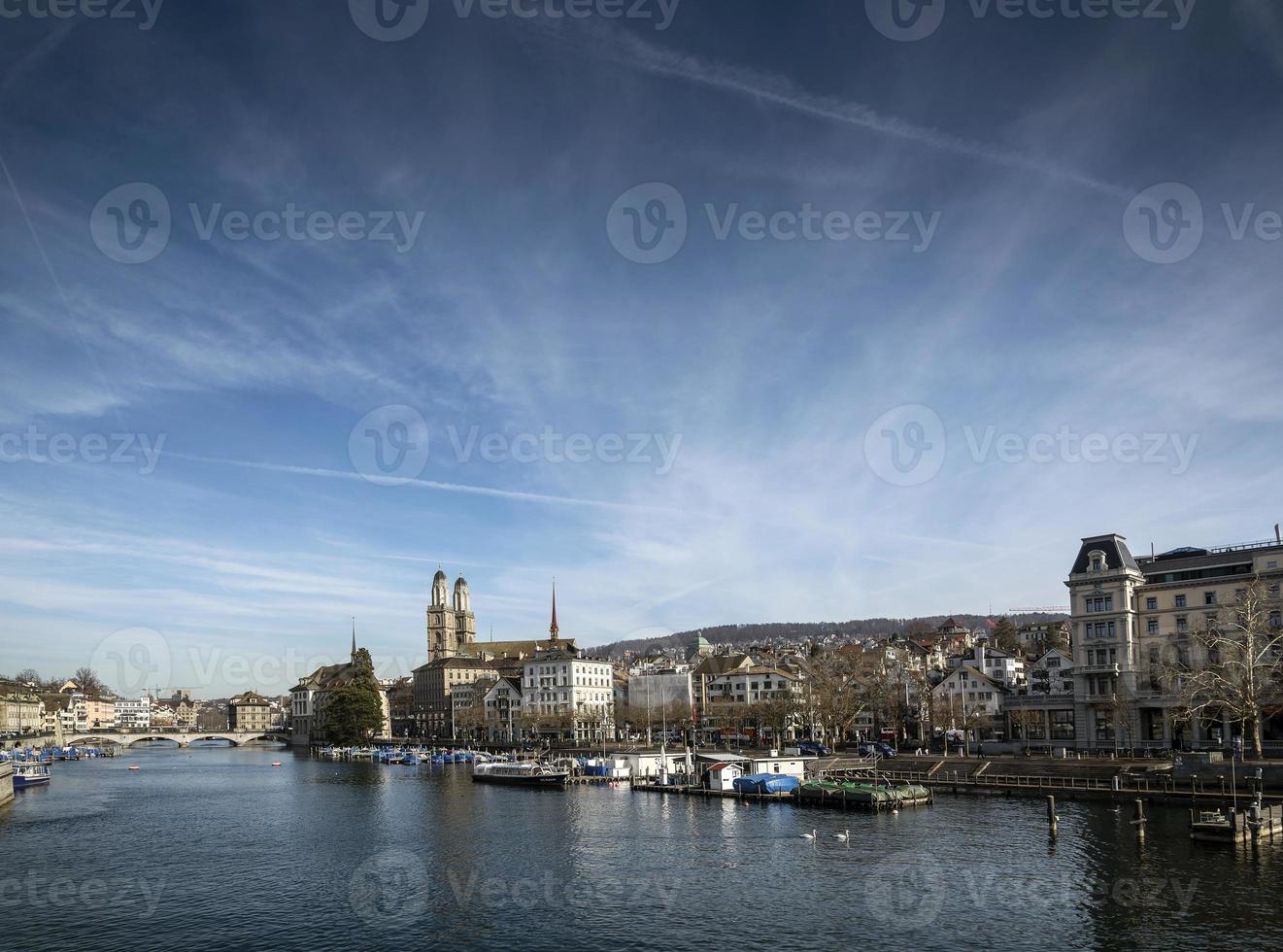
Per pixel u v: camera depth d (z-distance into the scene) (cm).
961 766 13775
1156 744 13838
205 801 14500
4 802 14112
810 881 7706
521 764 17962
